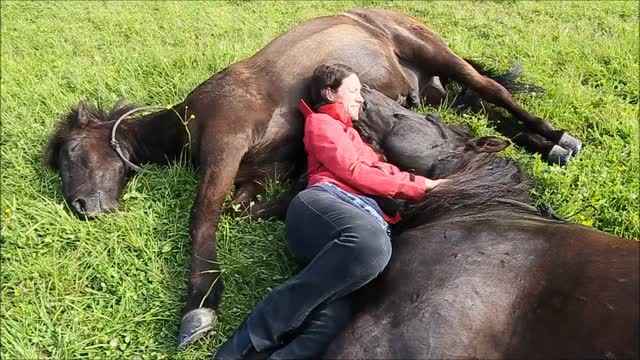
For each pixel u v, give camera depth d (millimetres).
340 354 2484
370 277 2691
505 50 5852
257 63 4180
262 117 3896
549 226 2693
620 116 4770
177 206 3852
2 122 4812
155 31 6484
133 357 3006
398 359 2406
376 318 2543
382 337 2477
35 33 6629
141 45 6125
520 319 2389
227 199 3936
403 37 4637
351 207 2955
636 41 5949
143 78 5312
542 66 5512
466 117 4633
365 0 7320
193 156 3994
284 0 7391
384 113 3617
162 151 4219
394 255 2787
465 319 2426
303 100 3980
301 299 2738
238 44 5855
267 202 3844
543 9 7000
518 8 7066
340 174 3137
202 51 5703
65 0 7605
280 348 2797
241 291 3332
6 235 3578
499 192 3252
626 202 3816
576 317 2275
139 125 4234
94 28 6730
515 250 2584
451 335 2398
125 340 3062
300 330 2805
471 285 2506
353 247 2707
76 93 5207
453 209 3154
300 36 4316
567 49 5793
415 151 3471
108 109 4809
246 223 3715
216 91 3959
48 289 3312
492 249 2621
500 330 2395
